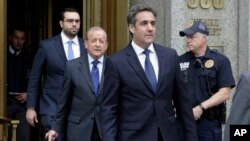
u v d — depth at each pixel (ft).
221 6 29.40
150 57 17.28
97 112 21.63
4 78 28.48
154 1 29.58
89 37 22.25
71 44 25.71
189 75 22.15
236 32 29.76
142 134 16.80
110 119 16.92
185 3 28.60
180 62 22.39
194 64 22.16
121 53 17.22
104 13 31.27
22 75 32.78
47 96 25.39
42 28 37.32
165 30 28.89
